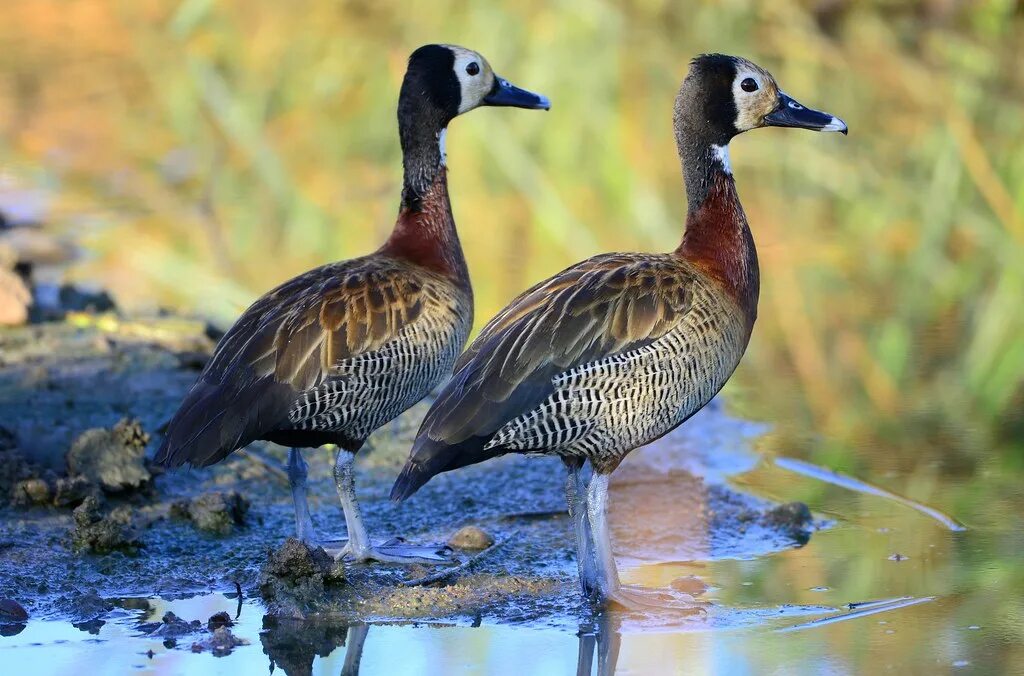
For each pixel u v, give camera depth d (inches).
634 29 979.9
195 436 419.2
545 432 411.5
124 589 420.8
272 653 382.0
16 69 1008.2
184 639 388.5
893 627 393.4
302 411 435.2
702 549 453.1
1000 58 982.4
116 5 1098.1
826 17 1007.0
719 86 455.5
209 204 812.0
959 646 379.9
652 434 423.8
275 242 764.6
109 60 1022.4
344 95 962.7
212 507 461.1
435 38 989.2
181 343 615.5
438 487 506.0
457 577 430.9
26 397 550.0
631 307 415.2
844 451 536.4
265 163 876.6
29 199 809.5
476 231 776.3
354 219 797.2
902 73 957.2
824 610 406.0
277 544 453.4
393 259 483.5
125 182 842.2
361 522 444.8
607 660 376.8
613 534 466.3
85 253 738.8
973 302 697.6
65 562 435.2
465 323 482.6
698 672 368.8
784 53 975.0
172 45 1038.4
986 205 815.1
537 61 948.0
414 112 502.0
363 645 387.9
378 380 445.7
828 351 641.6
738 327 438.9
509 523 476.4
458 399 404.5
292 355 434.0
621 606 410.0
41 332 620.1
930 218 797.9
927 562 438.9
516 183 838.5
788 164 862.5
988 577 427.2
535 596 419.5
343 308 444.5
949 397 589.9
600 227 786.8
